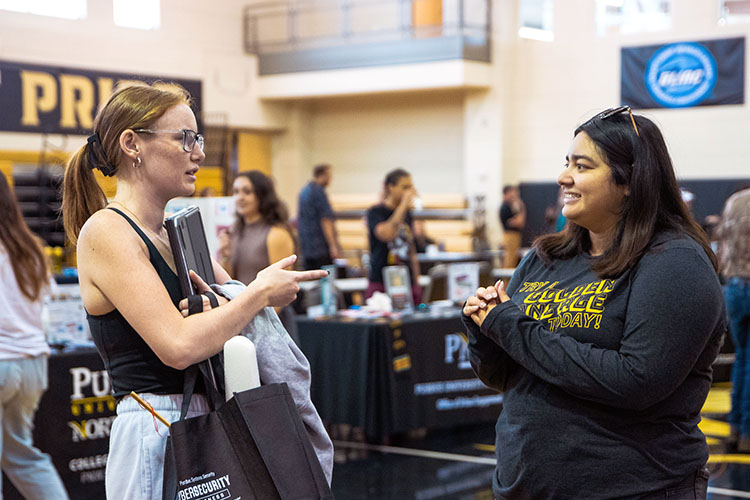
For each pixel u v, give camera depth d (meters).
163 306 1.74
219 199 4.76
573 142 1.98
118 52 11.37
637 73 11.19
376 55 12.17
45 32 10.57
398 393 5.14
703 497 1.93
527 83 12.09
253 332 1.85
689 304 1.77
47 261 3.41
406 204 6.12
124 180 1.86
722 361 7.12
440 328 5.36
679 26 10.87
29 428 3.43
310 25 13.64
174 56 12.06
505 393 2.08
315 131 14.13
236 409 1.69
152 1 11.81
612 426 1.86
